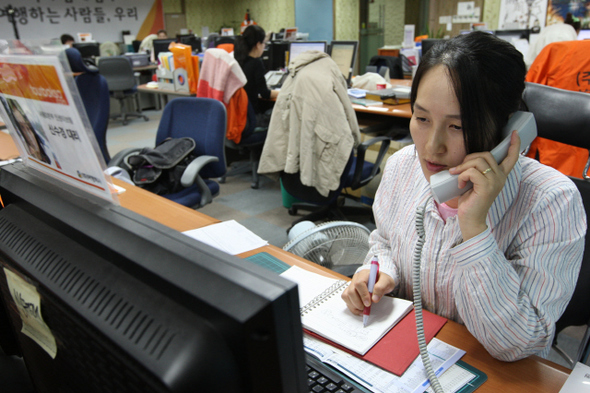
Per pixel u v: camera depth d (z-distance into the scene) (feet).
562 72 8.14
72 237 1.57
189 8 38.47
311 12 33.71
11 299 1.94
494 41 2.11
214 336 1.11
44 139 1.89
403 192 3.27
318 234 3.87
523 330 2.37
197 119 7.85
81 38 30.35
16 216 1.89
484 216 2.32
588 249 3.54
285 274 3.44
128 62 20.59
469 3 23.82
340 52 12.94
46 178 2.05
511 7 21.62
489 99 2.10
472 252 2.35
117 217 1.51
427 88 2.18
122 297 1.31
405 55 15.96
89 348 1.41
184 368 1.10
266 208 11.16
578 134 3.79
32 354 1.96
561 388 2.27
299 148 8.00
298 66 7.78
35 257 1.63
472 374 2.39
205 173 7.88
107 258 1.41
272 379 1.11
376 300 2.86
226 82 10.89
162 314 1.21
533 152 8.14
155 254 1.28
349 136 7.68
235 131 11.34
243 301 1.07
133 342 1.21
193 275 1.18
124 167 7.70
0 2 28.89
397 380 2.34
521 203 2.57
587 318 3.66
